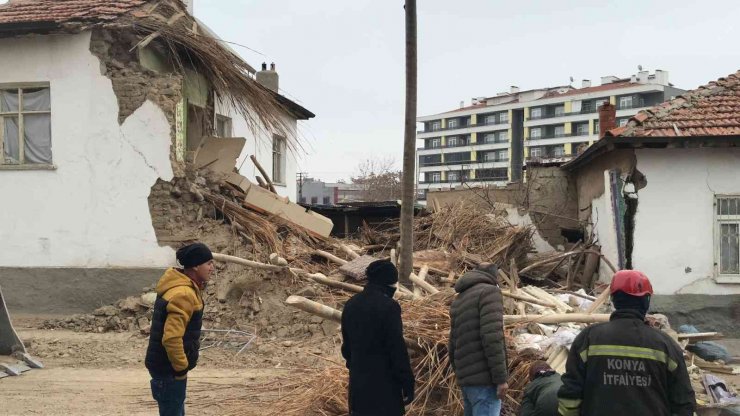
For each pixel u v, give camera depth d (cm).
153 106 1177
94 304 1170
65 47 1195
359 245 1398
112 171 1183
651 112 1255
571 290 1302
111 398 717
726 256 1196
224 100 1466
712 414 636
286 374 799
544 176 1931
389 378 463
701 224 1195
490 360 493
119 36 1195
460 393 617
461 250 1255
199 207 1195
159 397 477
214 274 1087
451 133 11900
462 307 517
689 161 1199
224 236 1159
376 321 463
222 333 983
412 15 876
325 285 1054
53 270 1188
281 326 995
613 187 1258
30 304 1186
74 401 705
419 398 635
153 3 1291
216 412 665
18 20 1170
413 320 691
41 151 1227
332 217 2175
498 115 11269
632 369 353
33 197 1203
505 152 11131
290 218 1295
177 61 1258
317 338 962
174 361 460
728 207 1191
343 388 646
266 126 1423
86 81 1190
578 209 1839
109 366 865
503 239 1348
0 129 1236
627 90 9594
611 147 1204
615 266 1243
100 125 1187
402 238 942
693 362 892
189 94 1310
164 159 1173
